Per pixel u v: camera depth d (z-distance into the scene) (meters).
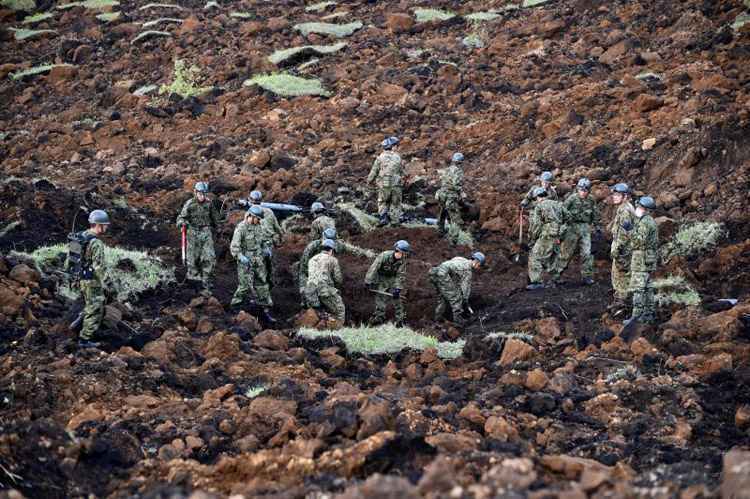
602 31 39.88
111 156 33.84
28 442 11.38
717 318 17.69
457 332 19.91
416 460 11.04
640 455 12.26
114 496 10.96
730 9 38.00
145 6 49.72
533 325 19.02
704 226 23.64
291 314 21.42
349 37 43.75
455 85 36.81
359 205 28.05
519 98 35.66
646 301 18.11
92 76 42.91
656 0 40.81
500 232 26.70
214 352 16.91
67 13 50.00
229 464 11.25
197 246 20.97
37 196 24.28
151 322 18.44
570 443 12.80
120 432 12.22
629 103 31.44
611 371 15.82
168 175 31.23
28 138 36.22
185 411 13.70
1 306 17.34
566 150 30.03
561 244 22.55
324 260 20.11
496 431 12.50
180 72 40.03
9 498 9.41
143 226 25.34
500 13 44.56
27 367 14.50
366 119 35.50
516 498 8.58
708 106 29.23
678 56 35.59
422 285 22.83
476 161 31.69
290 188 28.70
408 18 44.00
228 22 46.41
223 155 32.81
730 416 13.89
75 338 16.70
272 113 36.12
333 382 15.66
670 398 14.27
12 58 45.88
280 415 12.92
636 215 18.09
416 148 33.16
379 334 18.81
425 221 27.30
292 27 44.44
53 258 21.08
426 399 14.41
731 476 9.02
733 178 25.23
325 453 11.22
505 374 15.61
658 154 27.88
